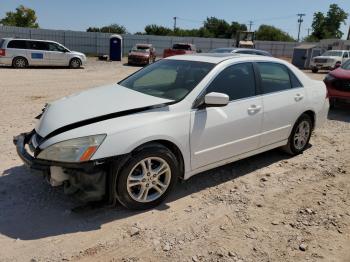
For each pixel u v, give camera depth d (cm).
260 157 564
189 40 4628
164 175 393
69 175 348
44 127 371
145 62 2756
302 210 402
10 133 625
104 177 351
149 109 385
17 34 3766
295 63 3441
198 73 439
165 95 423
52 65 2167
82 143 339
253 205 410
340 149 627
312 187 465
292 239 347
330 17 7119
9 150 537
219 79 437
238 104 449
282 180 482
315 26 7269
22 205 385
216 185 457
